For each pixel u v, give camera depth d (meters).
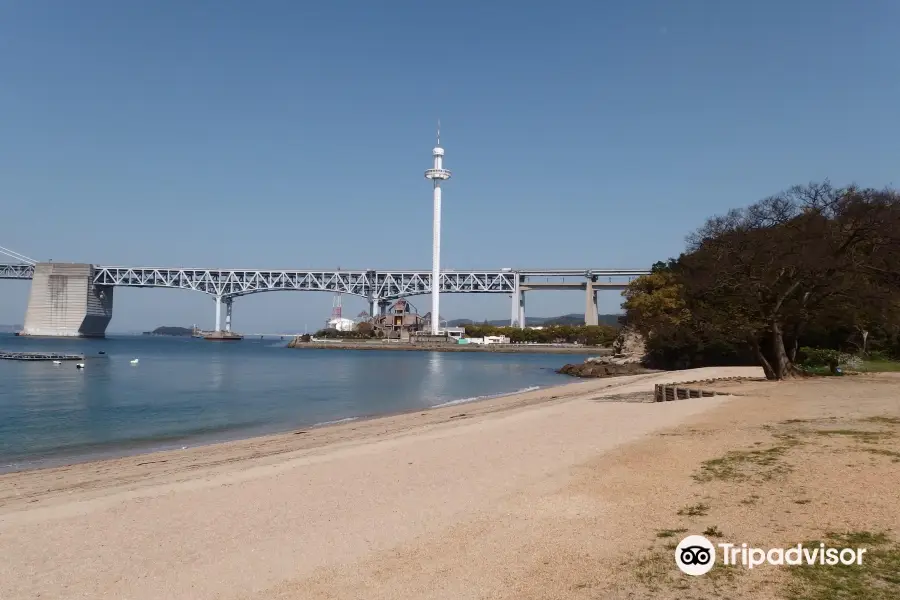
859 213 40.62
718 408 28.55
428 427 30.81
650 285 95.38
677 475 15.38
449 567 10.38
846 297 42.56
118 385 68.00
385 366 123.56
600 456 18.66
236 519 13.63
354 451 21.95
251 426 37.53
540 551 10.85
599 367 95.38
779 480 13.97
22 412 43.59
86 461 25.67
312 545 11.78
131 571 10.73
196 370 99.56
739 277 43.38
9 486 19.78
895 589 8.52
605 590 9.12
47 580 10.41
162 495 15.93
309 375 91.81
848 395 31.31
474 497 14.73
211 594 9.70
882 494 12.36
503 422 28.69
